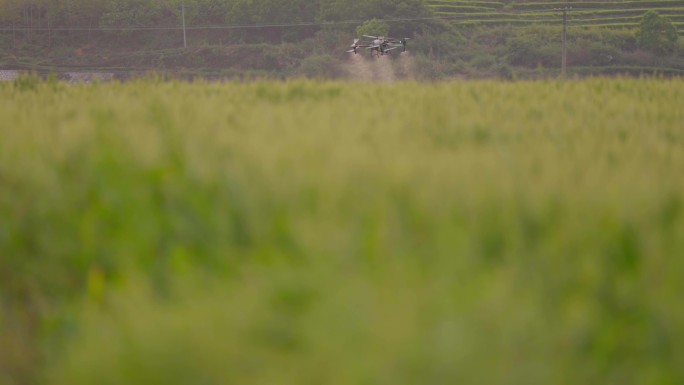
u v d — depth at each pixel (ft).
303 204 53.47
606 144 65.10
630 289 45.42
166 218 61.52
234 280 51.85
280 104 102.89
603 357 44.55
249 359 47.21
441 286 45.47
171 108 90.07
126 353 49.39
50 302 63.67
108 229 64.03
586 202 49.21
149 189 64.23
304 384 45.83
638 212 47.75
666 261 45.60
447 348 43.52
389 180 53.01
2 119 84.58
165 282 55.67
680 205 49.42
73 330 57.52
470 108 96.78
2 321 62.90
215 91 124.98
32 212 65.98
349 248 48.78
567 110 100.17
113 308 54.34
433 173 53.01
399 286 45.96
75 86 146.20
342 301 46.14
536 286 45.55
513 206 49.39
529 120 86.89
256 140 63.72
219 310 48.60
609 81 145.69
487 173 53.88
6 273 65.87
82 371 51.13
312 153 59.57
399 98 112.27
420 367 43.93
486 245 48.06
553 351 43.93
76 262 63.52
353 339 45.24
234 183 57.82
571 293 45.70
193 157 64.28
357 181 53.57
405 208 50.72
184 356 48.24
